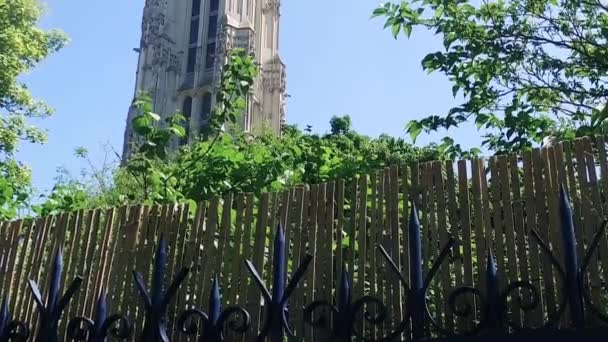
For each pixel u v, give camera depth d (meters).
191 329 3.54
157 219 5.77
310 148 8.27
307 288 5.05
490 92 8.52
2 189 8.16
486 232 4.75
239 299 5.21
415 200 5.04
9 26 22.70
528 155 4.78
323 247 5.13
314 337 4.88
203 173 7.77
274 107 63.22
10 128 22.06
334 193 5.27
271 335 3.23
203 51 63.66
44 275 6.02
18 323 3.89
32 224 6.30
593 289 4.31
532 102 8.52
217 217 5.59
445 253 3.24
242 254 5.35
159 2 65.12
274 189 7.49
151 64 63.06
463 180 4.93
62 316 5.73
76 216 6.13
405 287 3.23
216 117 8.32
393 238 4.98
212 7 65.31
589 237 4.45
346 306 3.24
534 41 8.55
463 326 4.54
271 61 64.62
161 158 7.34
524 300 4.45
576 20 8.55
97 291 5.73
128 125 44.72
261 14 66.56
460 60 8.65
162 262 3.57
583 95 8.40
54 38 24.33
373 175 5.21
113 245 5.84
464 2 8.73
